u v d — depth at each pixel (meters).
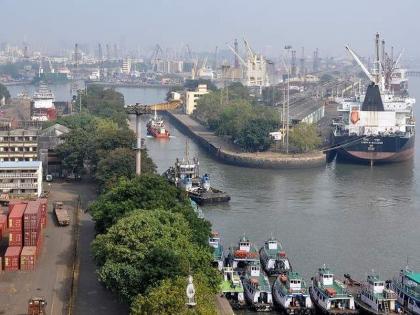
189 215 160.88
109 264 126.38
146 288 118.62
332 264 171.38
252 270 156.25
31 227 158.75
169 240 133.00
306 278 160.25
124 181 174.50
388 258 177.00
